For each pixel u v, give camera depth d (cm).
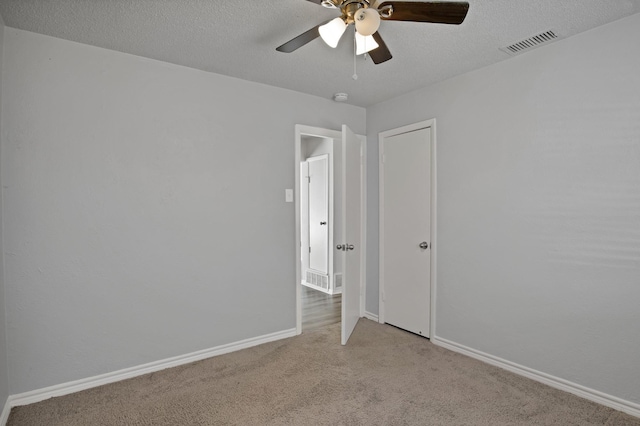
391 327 350
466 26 210
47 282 220
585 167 218
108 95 239
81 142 230
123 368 246
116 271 243
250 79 297
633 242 200
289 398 220
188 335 272
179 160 267
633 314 200
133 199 249
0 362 193
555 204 231
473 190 278
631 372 201
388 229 356
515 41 229
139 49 240
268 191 312
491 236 267
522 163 248
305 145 550
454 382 239
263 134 309
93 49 234
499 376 247
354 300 349
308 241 541
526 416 200
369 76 291
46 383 220
